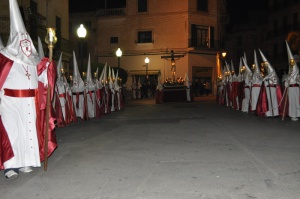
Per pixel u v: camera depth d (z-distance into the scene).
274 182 5.17
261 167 5.97
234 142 8.23
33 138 5.78
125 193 4.87
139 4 40.62
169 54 39.59
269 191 4.80
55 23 24.86
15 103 5.61
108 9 41.72
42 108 6.04
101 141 8.88
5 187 5.22
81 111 13.62
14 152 5.59
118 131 10.55
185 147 7.80
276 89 13.08
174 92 26.03
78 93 13.55
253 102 14.18
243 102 15.85
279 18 49.72
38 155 5.82
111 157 7.02
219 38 43.06
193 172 5.77
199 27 39.78
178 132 9.99
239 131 9.86
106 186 5.19
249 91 15.46
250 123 11.63
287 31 47.56
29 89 5.73
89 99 14.32
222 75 23.69
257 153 7.01
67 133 10.31
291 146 7.63
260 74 14.20
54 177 5.69
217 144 8.06
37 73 5.95
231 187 4.99
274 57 50.78
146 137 9.30
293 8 46.41
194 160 6.57
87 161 6.73
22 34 5.69
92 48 42.75
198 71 39.88
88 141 8.92
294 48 30.36
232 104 19.23
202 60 39.88
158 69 40.09
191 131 10.11
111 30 41.69
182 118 13.66
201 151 7.34
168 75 39.72
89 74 14.45
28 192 5.00
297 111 12.17
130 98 36.84
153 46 40.22
